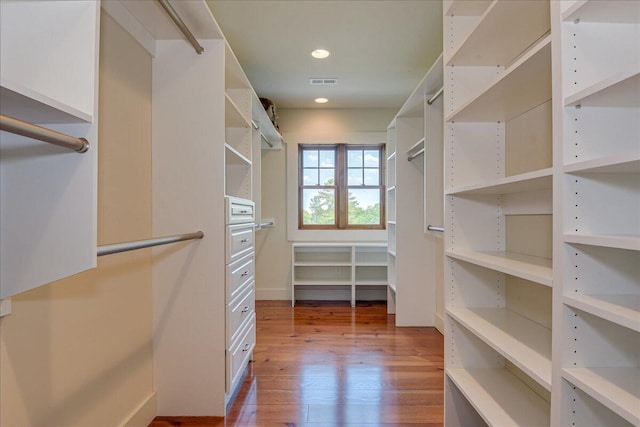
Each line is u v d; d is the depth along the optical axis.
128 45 1.59
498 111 1.55
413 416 1.80
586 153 0.92
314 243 4.11
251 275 2.36
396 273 3.36
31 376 1.07
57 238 0.83
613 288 0.93
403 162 3.41
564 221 0.93
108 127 1.44
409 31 2.52
